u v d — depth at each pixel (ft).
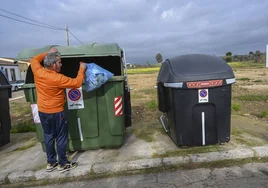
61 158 10.36
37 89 10.10
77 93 11.66
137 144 13.07
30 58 11.52
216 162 10.76
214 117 11.68
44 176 10.34
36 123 11.84
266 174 9.61
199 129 11.73
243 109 21.24
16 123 22.09
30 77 11.84
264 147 11.33
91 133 12.15
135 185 9.41
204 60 11.90
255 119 17.52
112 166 10.52
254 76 67.10
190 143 11.88
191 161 10.75
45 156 12.49
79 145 12.28
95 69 10.97
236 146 11.76
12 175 10.36
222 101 11.51
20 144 15.07
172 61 12.29
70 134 12.07
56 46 11.91
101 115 12.05
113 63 15.15
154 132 15.12
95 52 11.37
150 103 25.66
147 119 19.39
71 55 11.28
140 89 46.50
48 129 10.27
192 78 11.02
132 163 10.61
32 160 12.05
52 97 9.93
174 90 11.39
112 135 12.23
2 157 12.89
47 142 10.35
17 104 37.99
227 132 11.92
